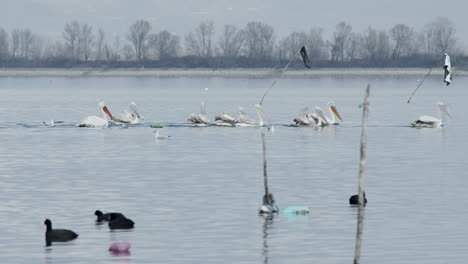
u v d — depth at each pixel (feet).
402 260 78.84
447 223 92.84
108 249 82.64
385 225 91.86
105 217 94.48
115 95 428.56
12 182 120.26
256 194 109.91
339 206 101.86
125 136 186.60
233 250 82.23
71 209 100.83
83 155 150.71
